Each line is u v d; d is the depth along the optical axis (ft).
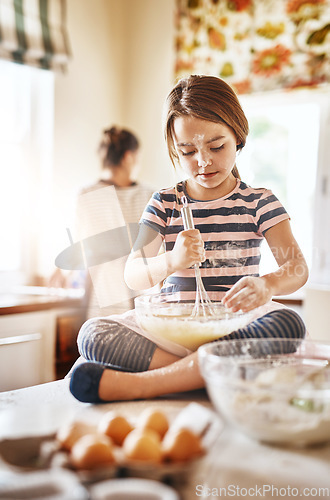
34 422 2.31
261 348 2.91
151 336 3.29
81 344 3.43
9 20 8.93
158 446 1.94
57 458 1.96
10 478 1.78
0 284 9.64
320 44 9.27
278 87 9.64
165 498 1.58
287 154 10.08
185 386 2.96
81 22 10.47
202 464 1.97
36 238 10.11
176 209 4.70
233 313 3.27
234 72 10.03
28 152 9.96
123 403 2.95
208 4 10.26
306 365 2.91
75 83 10.39
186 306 3.64
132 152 8.09
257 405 2.31
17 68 9.75
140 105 11.24
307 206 9.90
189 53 10.51
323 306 8.29
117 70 11.26
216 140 4.08
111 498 1.61
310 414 2.29
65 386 3.36
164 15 10.87
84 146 10.59
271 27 9.67
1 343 7.78
